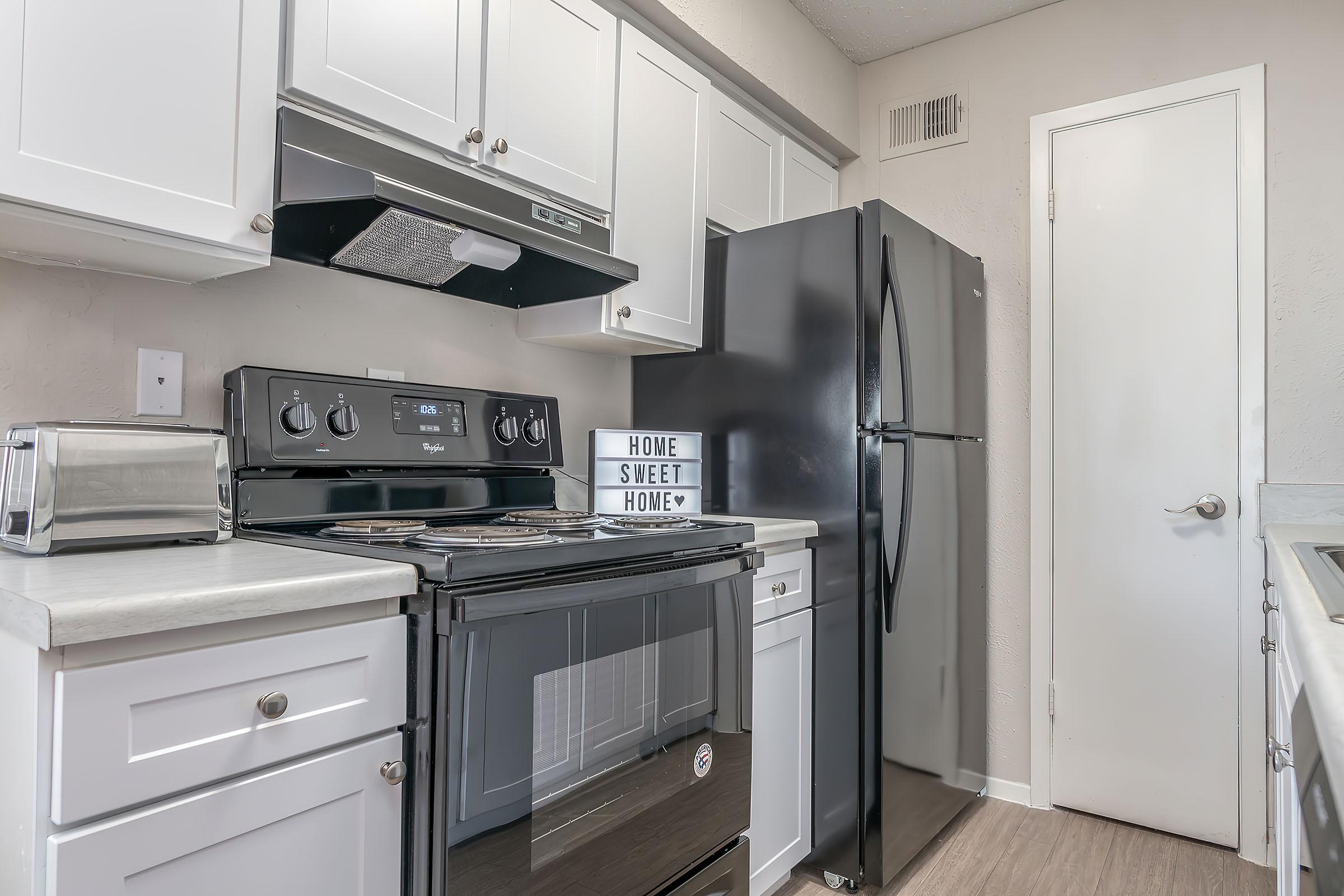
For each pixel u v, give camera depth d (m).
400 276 1.65
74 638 0.69
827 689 1.91
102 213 0.98
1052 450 2.39
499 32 1.49
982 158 2.55
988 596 2.51
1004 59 2.52
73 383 1.21
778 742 1.77
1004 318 2.50
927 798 2.04
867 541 1.86
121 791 0.73
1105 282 2.33
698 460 1.94
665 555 1.37
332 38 1.22
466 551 1.04
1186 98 2.22
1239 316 2.14
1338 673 0.55
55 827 0.70
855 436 1.89
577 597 1.13
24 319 1.17
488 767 1.01
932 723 2.07
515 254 1.47
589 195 1.69
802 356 1.99
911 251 2.02
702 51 2.06
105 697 0.72
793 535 1.80
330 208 1.28
